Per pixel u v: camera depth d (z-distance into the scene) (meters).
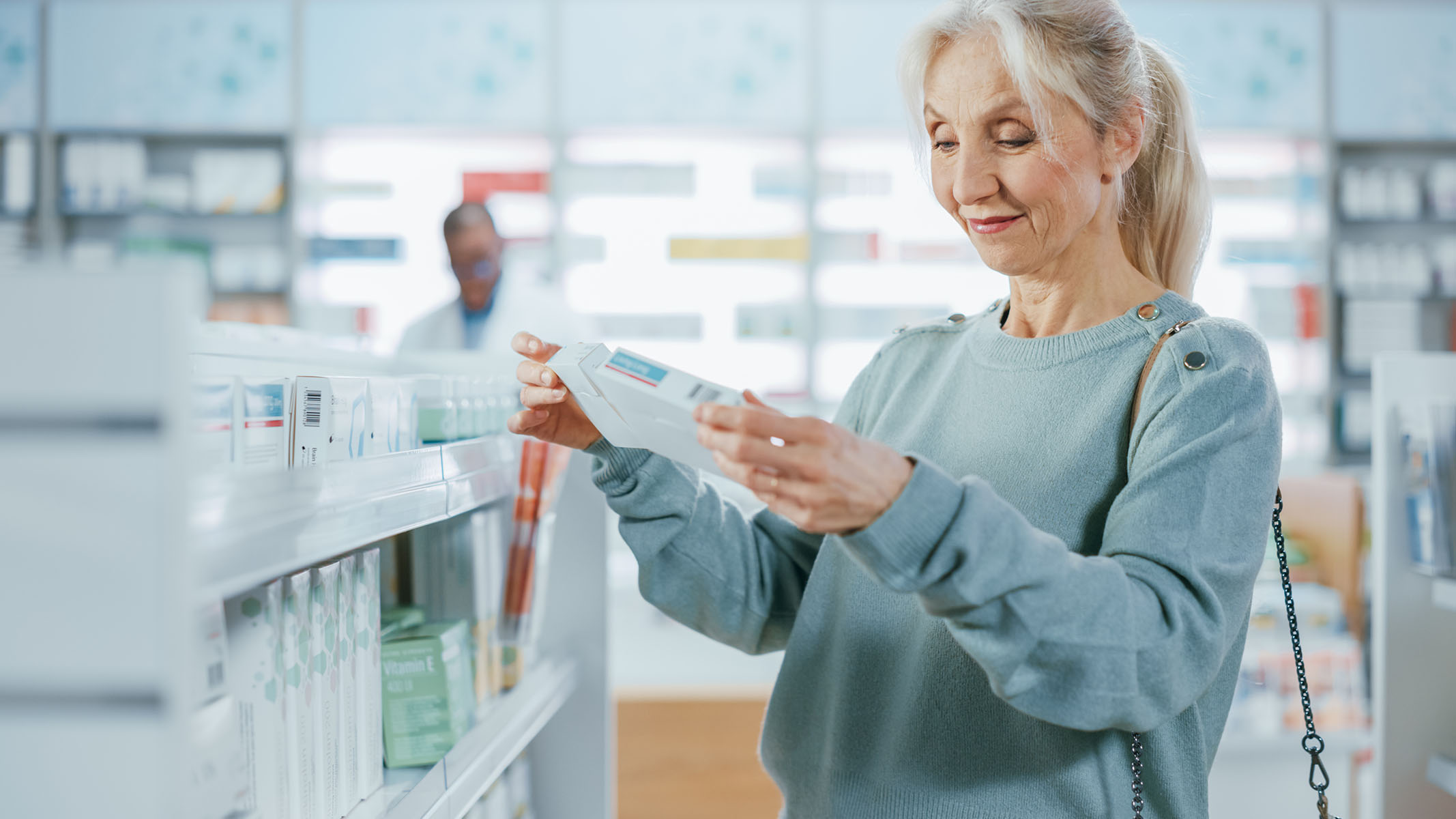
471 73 4.76
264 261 4.74
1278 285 4.92
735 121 4.84
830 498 0.68
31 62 4.65
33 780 0.47
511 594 1.36
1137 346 0.94
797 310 4.94
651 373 0.80
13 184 4.62
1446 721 1.67
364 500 0.78
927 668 0.96
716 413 0.67
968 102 0.92
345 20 4.71
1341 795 2.17
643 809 2.49
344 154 4.90
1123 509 0.85
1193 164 1.07
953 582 0.71
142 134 4.71
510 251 4.86
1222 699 0.94
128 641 0.46
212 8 4.68
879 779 0.99
